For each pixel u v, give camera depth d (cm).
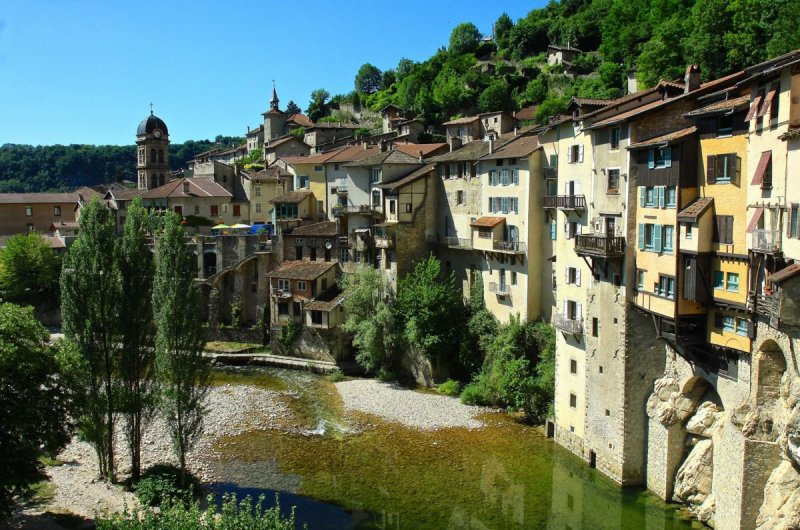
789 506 3106
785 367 3316
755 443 3356
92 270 4209
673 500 4141
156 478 4216
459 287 7131
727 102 3625
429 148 8275
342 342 7500
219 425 5631
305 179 9425
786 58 3100
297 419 5766
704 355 3881
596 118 4650
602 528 3900
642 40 11738
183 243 4334
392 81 18362
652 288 4044
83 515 3797
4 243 11112
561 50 13550
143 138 12925
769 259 3203
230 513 2775
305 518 4019
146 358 4384
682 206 3769
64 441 3762
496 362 5897
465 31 16575
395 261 7206
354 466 4775
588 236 4416
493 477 4556
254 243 8544
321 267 7900
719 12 7962
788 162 3038
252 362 7738
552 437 5209
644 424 4334
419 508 4153
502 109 12738
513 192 6244
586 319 4700
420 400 6200
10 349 3375
